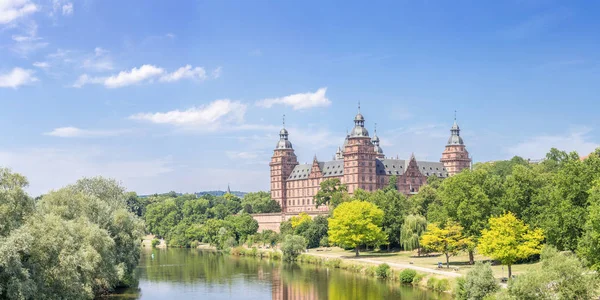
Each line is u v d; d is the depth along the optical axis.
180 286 126.25
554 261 68.00
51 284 75.81
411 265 131.12
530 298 66.00
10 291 64.75
